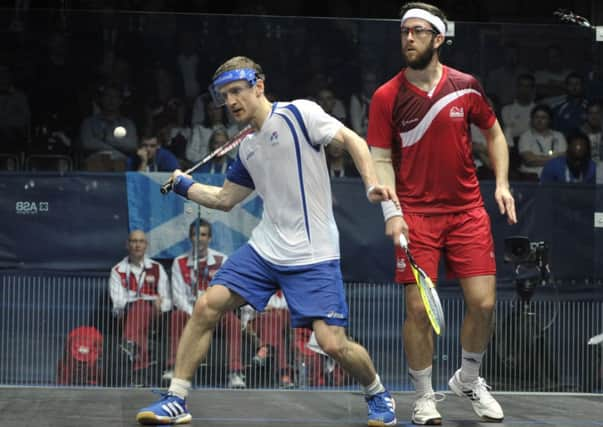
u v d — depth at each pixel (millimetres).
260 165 9312
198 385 12562
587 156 13109
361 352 9406
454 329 12867
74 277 12617
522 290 13047
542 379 13039
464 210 10070
